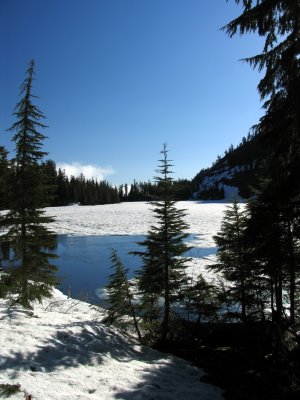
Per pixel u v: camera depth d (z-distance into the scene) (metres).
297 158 7.93
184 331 12.58
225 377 8.59
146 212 88.56
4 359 7.38
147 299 12.23
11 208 11.70
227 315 13.70
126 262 29.80
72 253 34.94
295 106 7.07
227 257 14.09
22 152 11.77
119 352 9.72
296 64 7.20
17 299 11.96
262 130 8.51
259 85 8.05
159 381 7.92
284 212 8.62
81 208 107.75
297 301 12.73
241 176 163.38
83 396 6.34
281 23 7.54
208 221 61.59
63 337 9.48
